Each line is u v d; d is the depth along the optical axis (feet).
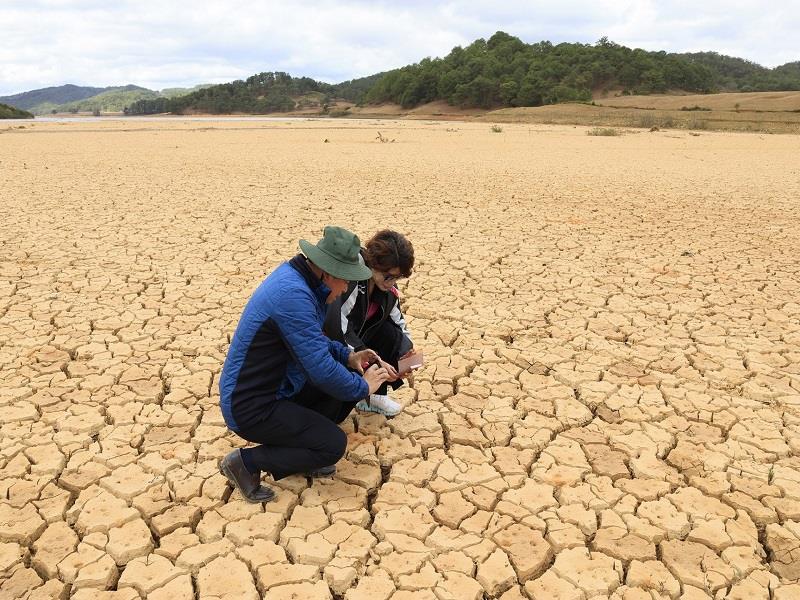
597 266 23.58
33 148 74.59
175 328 17.19
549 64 392.88
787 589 8.51
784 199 38.29
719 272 22.95
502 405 13.29
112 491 10.25
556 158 64.80
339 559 8.90
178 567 8.74
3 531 9.29
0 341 16.07
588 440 12.03
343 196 38.14
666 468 11.15
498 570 8.78
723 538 9.41
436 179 46.37
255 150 72.79
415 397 13.55
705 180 47.03
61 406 12.91
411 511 9.97
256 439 9.57
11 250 24.59
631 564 8.93
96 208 33.37
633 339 16.79
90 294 19.76
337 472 10.85
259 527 9.48
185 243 26.18
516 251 25.63
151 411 12.76
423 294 20.31
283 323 8.86
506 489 10.59
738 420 12.75
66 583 8.45
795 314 18.69
